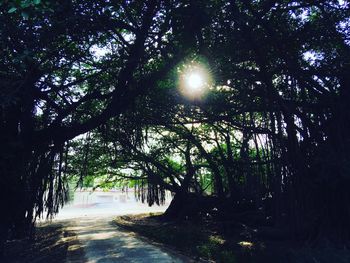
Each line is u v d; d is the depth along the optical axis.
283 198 12.58
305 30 11.12
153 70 11.51
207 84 12.50
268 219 15.06
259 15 9.96
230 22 9.92
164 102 13.59
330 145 11.11
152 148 25.14
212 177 24.83
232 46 10.53
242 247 11.35
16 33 7.44
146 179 27.41
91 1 8.01
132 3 9.29
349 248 9.95
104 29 9.40
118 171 29.55
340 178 10.43
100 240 14.05
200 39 9.91
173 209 26.22
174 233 15.66
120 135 13.62
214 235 15.75
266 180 14.90
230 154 19.45
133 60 9.81
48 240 13.97
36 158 10.78
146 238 14.78
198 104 13.45
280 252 9.97
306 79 11.61
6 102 7.83
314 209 11.53
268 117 13.31
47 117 11.62
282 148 12.24
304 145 12.04
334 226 10.84
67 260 9.61
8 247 11.20
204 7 8.91
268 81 11.67
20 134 10.08
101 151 20.70
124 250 11.31
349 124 11.19
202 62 11.03
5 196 9.70
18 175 9.77
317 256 9.33
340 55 10.93
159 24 9.68
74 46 10.20
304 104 11.89
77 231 18.19
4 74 8.52
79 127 10.52
